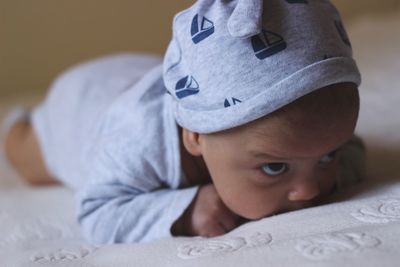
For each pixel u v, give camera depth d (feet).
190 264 1.84
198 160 2.48
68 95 3.60
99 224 2.47
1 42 6.05
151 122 2.51
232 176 2.19
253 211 2.24
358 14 7.03
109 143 2.61
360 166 2.62
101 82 3.47
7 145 3.99
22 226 2.82
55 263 2.05
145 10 6.25
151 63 3.69
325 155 2.14
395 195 2.20
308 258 1.68
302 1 2.09
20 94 6.00
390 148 3.01
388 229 1.79
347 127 2.06
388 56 4.81
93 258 2.08
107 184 2.55
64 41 6.18
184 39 2.19
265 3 2.05
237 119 2.02
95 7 6.15
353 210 2.08
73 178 3.33
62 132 3.52
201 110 2.14
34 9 6.01
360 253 1.64
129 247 2.14
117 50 6.33
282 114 1.98
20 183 3.90
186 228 2.36
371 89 3.99
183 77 2.21
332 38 2.06
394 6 7.02
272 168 2.11
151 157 2.47
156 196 2.46
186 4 6.21
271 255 1.75
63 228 2.81
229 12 2.08
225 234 2.25
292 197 2.18
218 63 2.06
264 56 1.99
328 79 1.97
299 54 1.99
